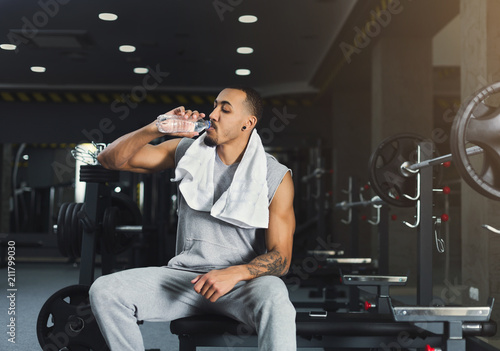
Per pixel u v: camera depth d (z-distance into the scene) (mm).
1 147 9320
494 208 3527
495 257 3516
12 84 9102
